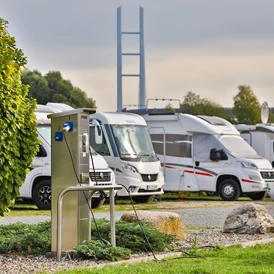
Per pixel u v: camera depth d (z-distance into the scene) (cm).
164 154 6141
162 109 11831
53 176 2384
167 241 2550
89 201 2362
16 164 2355
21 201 5575
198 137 6041
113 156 5350
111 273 1925
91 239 2445
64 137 2361
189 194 6469
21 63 2391
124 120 5522
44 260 2269
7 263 2205
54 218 2356
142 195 5444
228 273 1942
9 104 2297
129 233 2514
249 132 6756
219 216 4294
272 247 2548
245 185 5894
